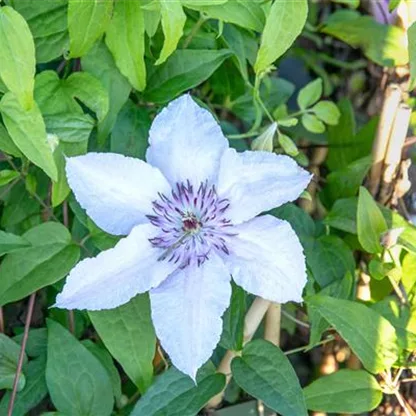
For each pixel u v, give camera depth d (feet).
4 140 1.13
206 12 1.16
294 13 1.09
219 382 1.16
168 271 1.09
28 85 1.02
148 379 1.15
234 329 1.17
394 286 1.26
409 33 1.10
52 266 1.15
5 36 1.01
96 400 1.16
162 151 1.11
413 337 1.24
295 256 1.07
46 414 1.14
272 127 1.14
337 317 1.17
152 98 1.24
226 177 1.09
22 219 1.30
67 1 1.16
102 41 1.19
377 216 1.23
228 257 1.09
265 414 1.33
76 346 1.16
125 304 1.15
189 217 1.10
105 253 1.07
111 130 1.21
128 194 1.09
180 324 1.06
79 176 1.08
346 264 1.31
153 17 1.18
